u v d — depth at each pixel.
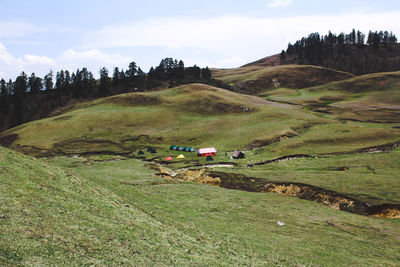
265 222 33.06
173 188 47.44
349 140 86.12
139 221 23.70
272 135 100.88
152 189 44.69
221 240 25.25
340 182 50.91
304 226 32.69
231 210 37.22
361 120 114.56
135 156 90.25
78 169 62.16
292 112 130.12
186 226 27.34
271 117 124.25
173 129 119.88
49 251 14.30
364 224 34.88
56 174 27.84
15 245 13.74
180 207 35.62
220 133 110.81
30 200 19.45
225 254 21.84
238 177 60.62
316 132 97.31
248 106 142.12
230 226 30.20
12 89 198.62
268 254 23.50
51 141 107.69
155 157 88.62
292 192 50.56
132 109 148.75
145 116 136.75
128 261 16.11
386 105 139.62
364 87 183.38
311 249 25.66
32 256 13.41
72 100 189.50
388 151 73.31
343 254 25.05
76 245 15.84
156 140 107.88
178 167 77.44
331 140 87.81
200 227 28.34
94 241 17.02
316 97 174.00
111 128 122.06
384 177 51.88
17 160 27.27
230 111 140.12
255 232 29.06
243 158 81.69
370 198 43.03
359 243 28.22
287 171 63.22
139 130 120.31
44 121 131.62
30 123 131.88
